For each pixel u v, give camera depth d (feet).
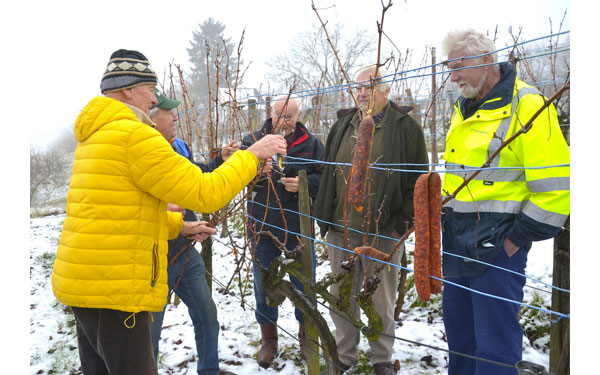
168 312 12.69
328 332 6.20
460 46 5.71
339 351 8.23
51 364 10.00
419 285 4.55
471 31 5.73
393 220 7.38
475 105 6.12
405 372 8.45
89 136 5.15
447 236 6.49
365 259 7.39
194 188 5.07
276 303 6.71
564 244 6.24
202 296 7.91
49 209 31.71
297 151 9.10
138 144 4.92
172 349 10.23
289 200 8.87
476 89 5.81
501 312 5.64
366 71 7.35
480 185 5.79
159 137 5.09
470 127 6.03
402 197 7.38
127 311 5.06
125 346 5.17
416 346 9.42
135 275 5.04
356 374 8.40
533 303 9.84
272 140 5.87
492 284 5.66
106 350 5.18
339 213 7.73
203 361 8.07
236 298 13.25
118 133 4.95
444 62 5.74
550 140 5.07
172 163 5.00
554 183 5.00
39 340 11.34
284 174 8.44
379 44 4.45
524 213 5.24
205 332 8.02
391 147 7.18
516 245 5.45
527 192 5.52
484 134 5.73
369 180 7.12
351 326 8.09
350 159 7.50
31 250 21.20
